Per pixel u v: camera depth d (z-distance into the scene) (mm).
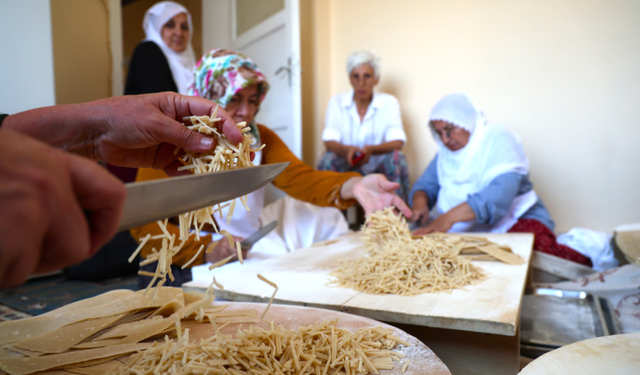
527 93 3725
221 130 780
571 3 3504
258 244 2078
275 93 4148
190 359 623
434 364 665
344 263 1406
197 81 1999
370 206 1819
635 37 3295
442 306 941
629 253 1371
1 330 784
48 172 308
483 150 2670
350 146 3738
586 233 2434
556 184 3627
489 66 3895
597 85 3445
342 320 849
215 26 4996
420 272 1173
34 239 300
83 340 762
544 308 1509
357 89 3947
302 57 4648
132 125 753
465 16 3980
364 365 663
